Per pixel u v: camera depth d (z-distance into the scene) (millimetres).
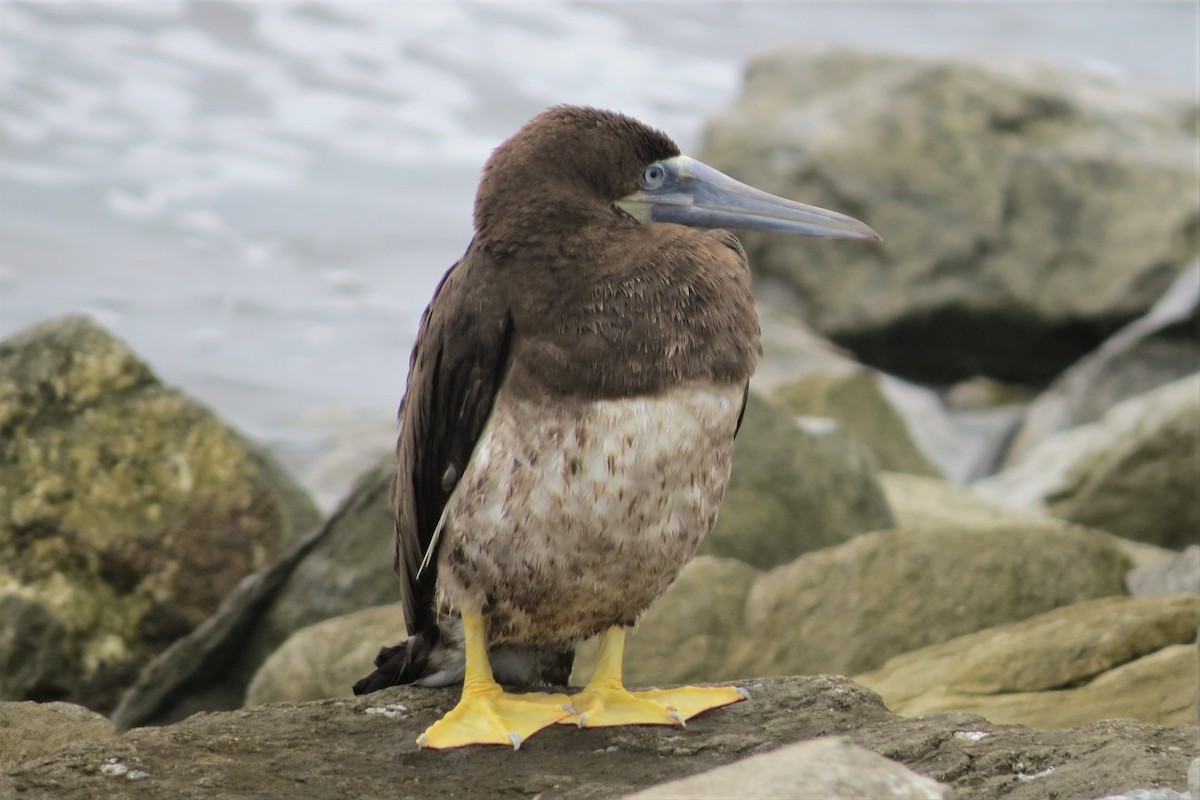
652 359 7477
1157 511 18203
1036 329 28172
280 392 22797
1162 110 30359
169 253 26438
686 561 7898
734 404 7715
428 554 7914
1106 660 10344
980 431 26266
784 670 11812
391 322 25062
